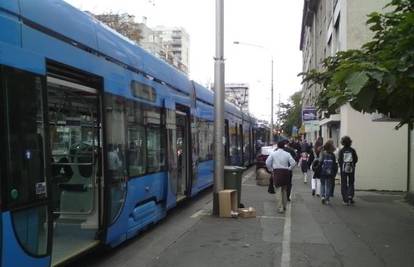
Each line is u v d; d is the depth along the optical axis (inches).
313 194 706.2
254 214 500.1
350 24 840.9
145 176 382.3
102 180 300.4
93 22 299.7
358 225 460.1
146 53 402.0
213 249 353.1
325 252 347.3
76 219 310.5
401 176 764.6
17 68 203.8
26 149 206.7
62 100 303.9
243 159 1175.6
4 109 193.8
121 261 319.0
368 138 774.5
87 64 277.6
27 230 205.3
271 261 320.2
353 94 218.4
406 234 417.4
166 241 379.9
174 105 482.9
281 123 4042.8
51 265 235.6
